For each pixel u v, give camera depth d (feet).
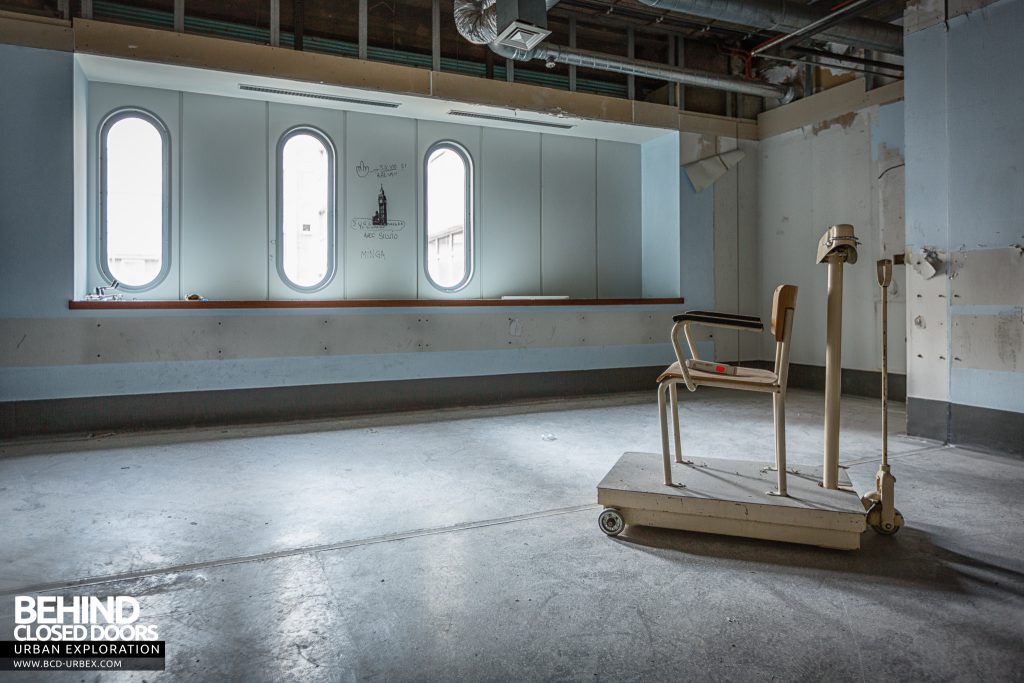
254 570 7.48
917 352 14.74
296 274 18.78
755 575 7.30
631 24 21.80
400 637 5.92
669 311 22.98
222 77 16.35
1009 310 12.98
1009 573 7.30
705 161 23.08
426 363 19.07
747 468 9.61
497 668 5.39
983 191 13.41
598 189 23.47
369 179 19.49
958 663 5.43
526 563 7.66
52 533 8.75
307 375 17.53
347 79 17.25
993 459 12.73
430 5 19.83
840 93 21.15
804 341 22.93
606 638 5.89
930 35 14.34
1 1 14.85
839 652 5.62
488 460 13.01
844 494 8.35
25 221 14.53
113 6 16.33
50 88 14.66
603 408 19.42
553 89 20.15
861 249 20.68
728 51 23.39
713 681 5.18
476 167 21.13
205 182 17.56
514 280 21.91
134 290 16.85
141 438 15.11
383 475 11.85
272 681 5.20
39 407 14.84
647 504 8.39
